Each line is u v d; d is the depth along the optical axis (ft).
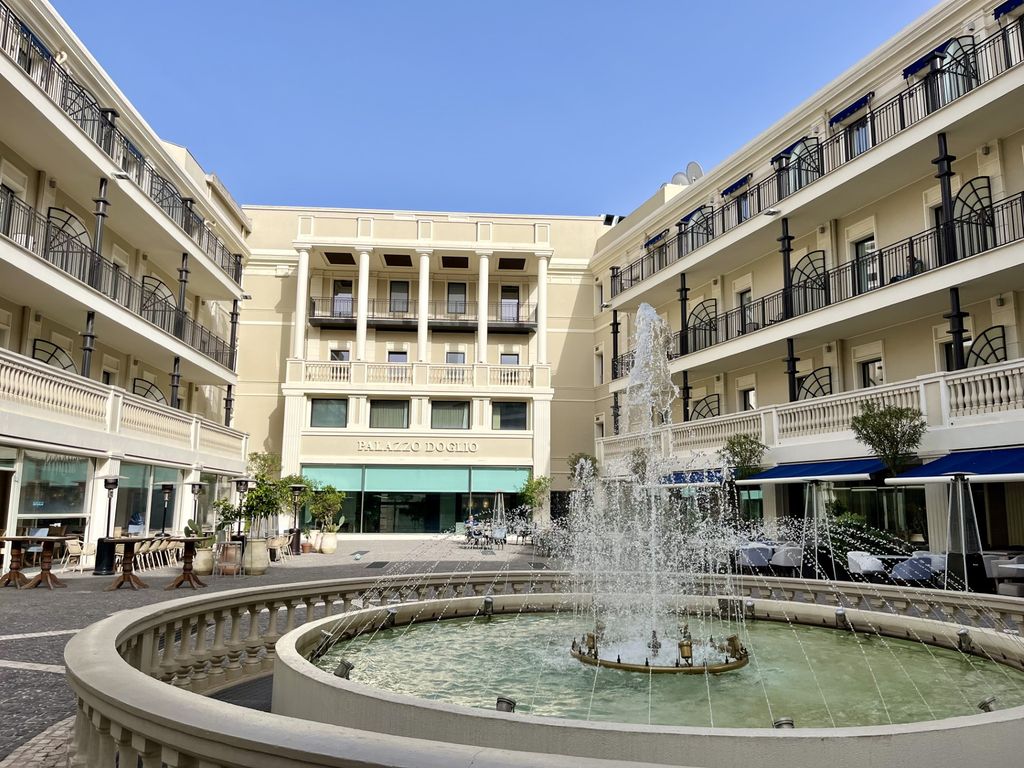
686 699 18.57
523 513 111.96
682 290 91.81
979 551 42.55
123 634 14.97
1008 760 11.65
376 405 117.60
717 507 72.38
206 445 89.20
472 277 128.77
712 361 83.87
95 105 67.87
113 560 53.26
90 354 63.82
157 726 8.39
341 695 13.32
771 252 84.12
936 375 51.67
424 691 19.44
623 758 11.14
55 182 68.33
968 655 22.76
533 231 122.72
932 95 59.41
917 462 51.55
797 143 76.59
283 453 112.68
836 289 73.26
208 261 92.43
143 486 71.05
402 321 121.90
